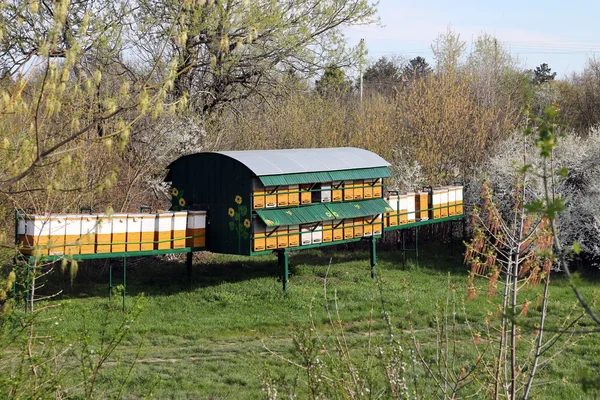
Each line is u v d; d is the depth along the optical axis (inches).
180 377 398.0
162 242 594.6
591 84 1525.6
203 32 844.0
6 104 194.1
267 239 617.3
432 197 799.7
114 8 771.4
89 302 575.5
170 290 642.2
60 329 466.6
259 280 669.3
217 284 664.4
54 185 193.3
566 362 421.4
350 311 567.8
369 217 714.8
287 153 676.1
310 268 741.9
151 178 794.8
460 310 554.6
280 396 293.9
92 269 719.1
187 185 655.8
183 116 822.5
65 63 176.7
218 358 441.1
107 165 680.4
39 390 235.1
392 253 856.9
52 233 526.9
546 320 512.7
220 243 630.5
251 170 596.7
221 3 784.9
